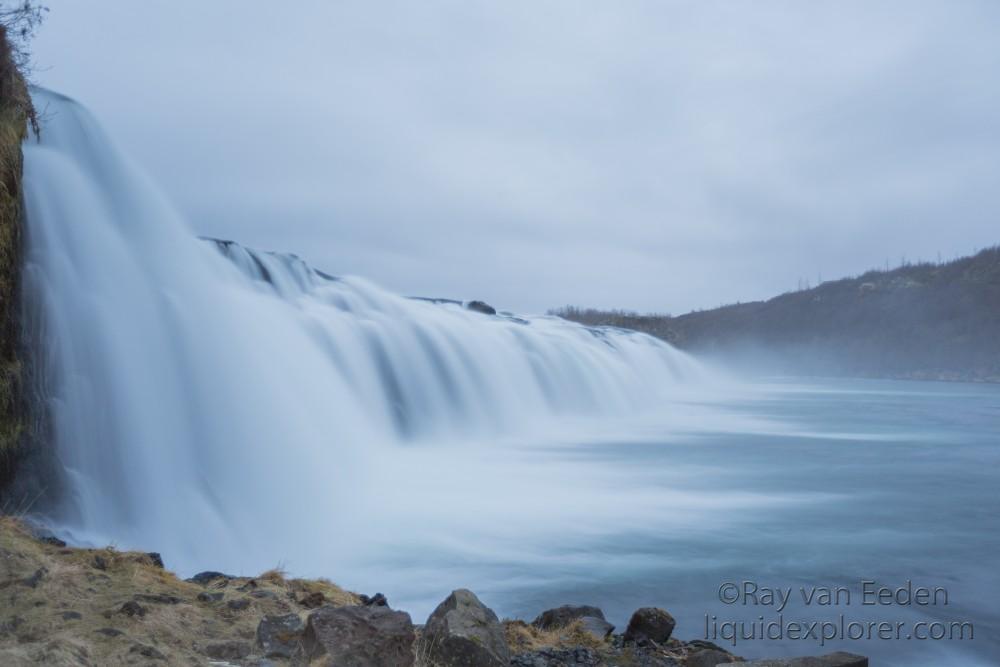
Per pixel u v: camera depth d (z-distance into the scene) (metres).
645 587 11.30
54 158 15.16
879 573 12.25
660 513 16.20
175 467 14.12
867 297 159.88
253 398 17.08
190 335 16.33
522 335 37.19
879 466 23.45
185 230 18.72
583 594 10.98
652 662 7.09
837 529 15.06
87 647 4.89
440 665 5.55
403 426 24.78
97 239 14.95
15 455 10.78
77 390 12.62
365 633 5.34
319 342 22.84
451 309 39.16
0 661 4.54
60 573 6.22
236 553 13.06
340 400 21.42
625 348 53.81
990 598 11.12
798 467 22.98
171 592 6.45
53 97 16.50
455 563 12.42
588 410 37.31
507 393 31.69
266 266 26.11
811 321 157.88
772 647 9.14
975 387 83.12
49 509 11.02
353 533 14.13
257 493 15.28
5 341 10.98
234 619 6.00
